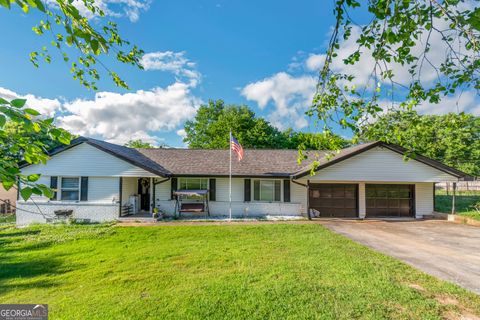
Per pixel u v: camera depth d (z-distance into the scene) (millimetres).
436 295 4684
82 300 4582
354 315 4004
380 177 14023
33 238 9367
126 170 13836
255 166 16297
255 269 5980
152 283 5270
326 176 14055
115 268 6191
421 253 7465
